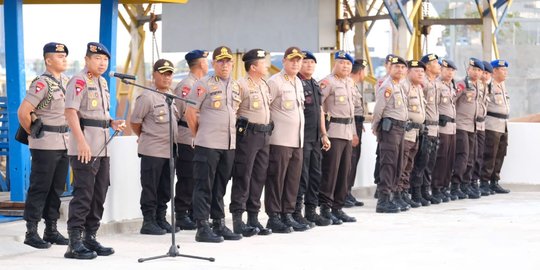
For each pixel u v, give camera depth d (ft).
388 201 42.91
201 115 33.37
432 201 46.65
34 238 31.42
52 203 31.94
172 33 65.41
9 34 37.11
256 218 35.22
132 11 66.74
